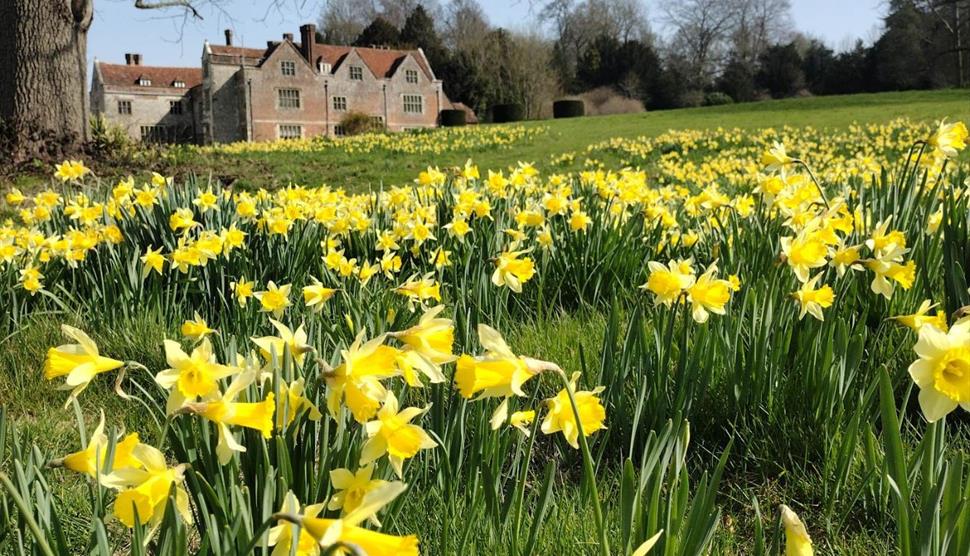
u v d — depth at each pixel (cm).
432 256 405
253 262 436
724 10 6888
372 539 96
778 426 251
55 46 1170
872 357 252
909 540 150
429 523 194
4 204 891
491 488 174
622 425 246
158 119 6425
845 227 284
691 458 253
